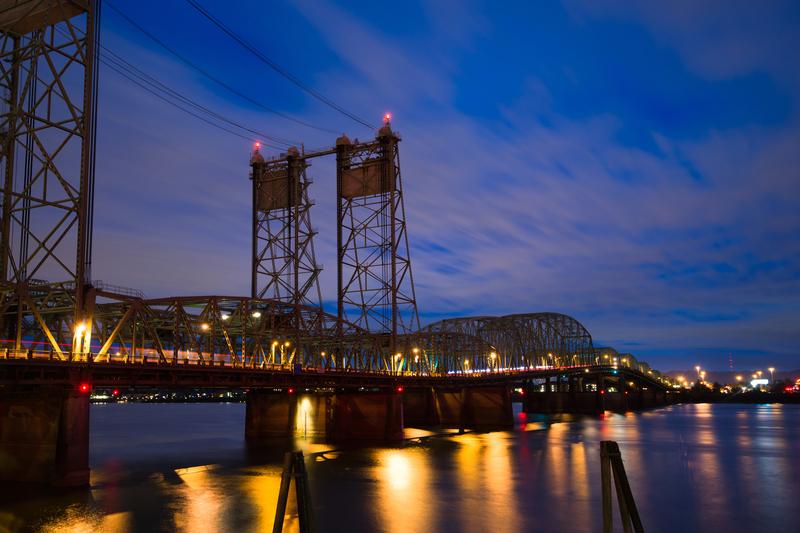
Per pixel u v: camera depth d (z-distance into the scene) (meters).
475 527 39.00
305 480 15.45
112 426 143.88
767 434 108.94
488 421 131.50
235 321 72.56
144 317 56.59
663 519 41.72
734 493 50.62
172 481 55.19
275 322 76.06
